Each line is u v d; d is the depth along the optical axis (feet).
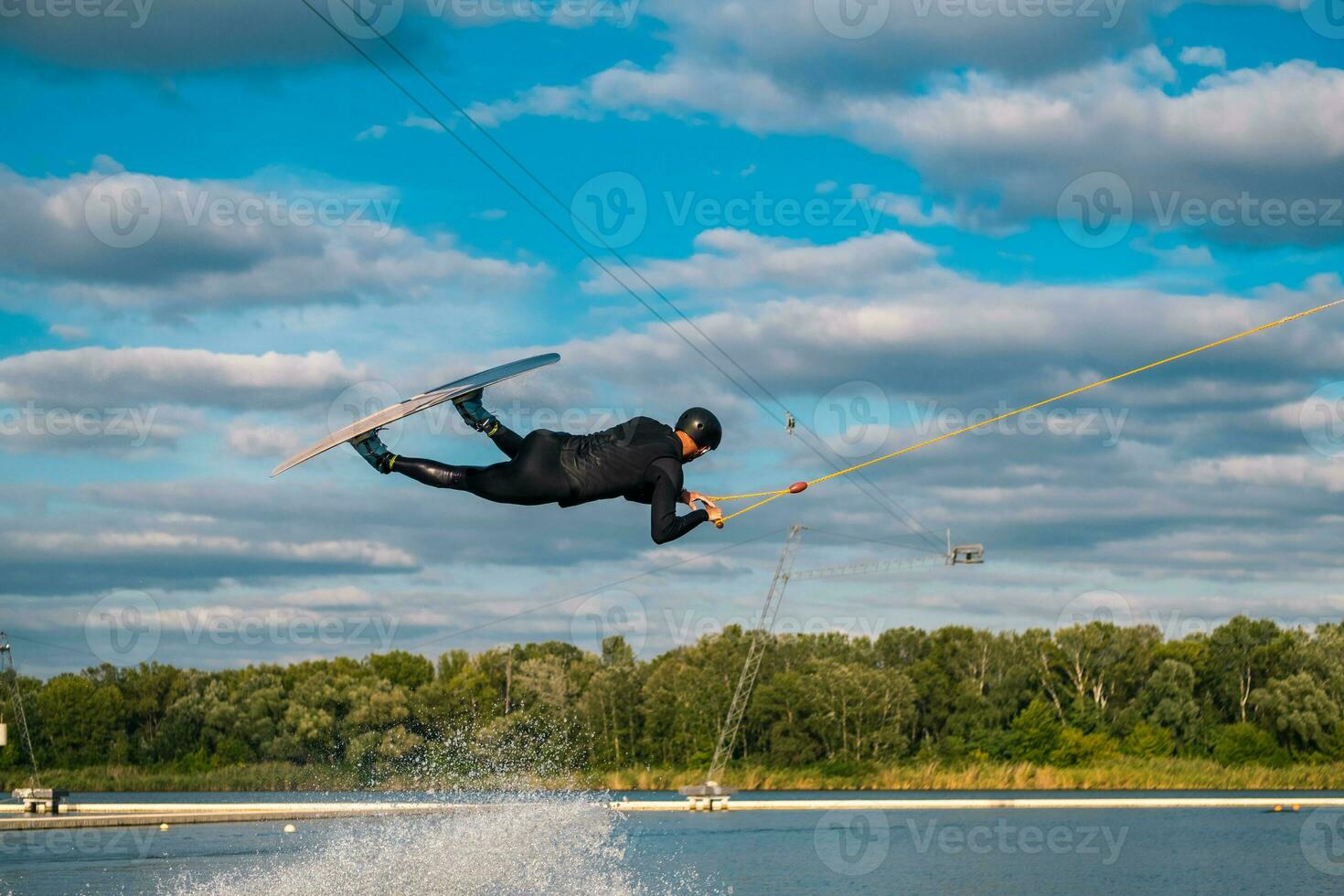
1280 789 368.48
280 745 403.34
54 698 429.38
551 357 46.03
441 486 45.29
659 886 133.59
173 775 412.98
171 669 460.14
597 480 45.39
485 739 399.24
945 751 407.85
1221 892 135.13
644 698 419.95
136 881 125.29
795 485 48.75
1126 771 380.78
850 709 403.13
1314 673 405.18
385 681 417.28
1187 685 416.67
